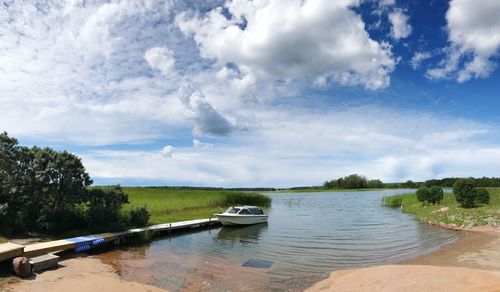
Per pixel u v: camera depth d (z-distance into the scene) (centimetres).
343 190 17300
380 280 1237
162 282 1331
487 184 7975
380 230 2694
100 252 1841
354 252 1891
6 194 1956
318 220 3519
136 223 2458
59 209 2034
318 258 1755
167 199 4344
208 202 4231
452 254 1714
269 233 2620
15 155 1994
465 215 2964
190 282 1340
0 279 1139
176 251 1928
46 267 1367
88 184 2244
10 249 1245
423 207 4141
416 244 2066
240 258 1758
